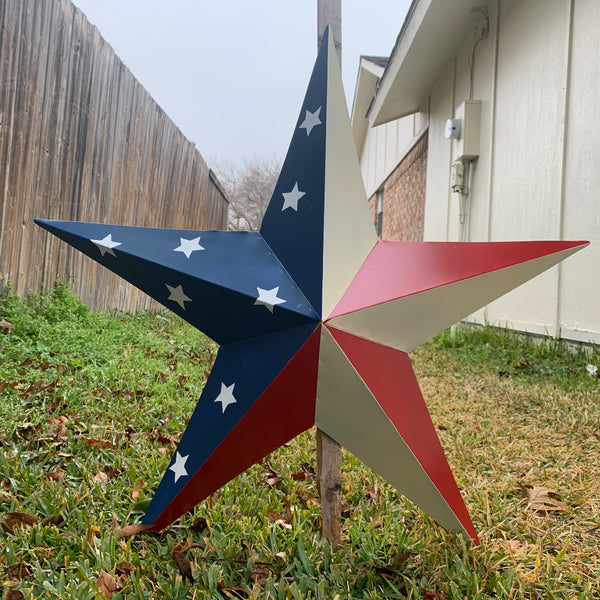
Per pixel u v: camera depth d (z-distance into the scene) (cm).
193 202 844
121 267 145
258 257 146
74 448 212
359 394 138
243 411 140
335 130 142
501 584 137
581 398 307
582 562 152
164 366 356
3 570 137
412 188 962
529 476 210
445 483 147
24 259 383
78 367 317
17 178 368
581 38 403
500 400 324
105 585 131
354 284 143
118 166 542
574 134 411
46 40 392
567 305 420
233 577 139
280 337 140
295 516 165
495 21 559
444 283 140
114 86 519
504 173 537
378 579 141
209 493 150
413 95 842
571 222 414
